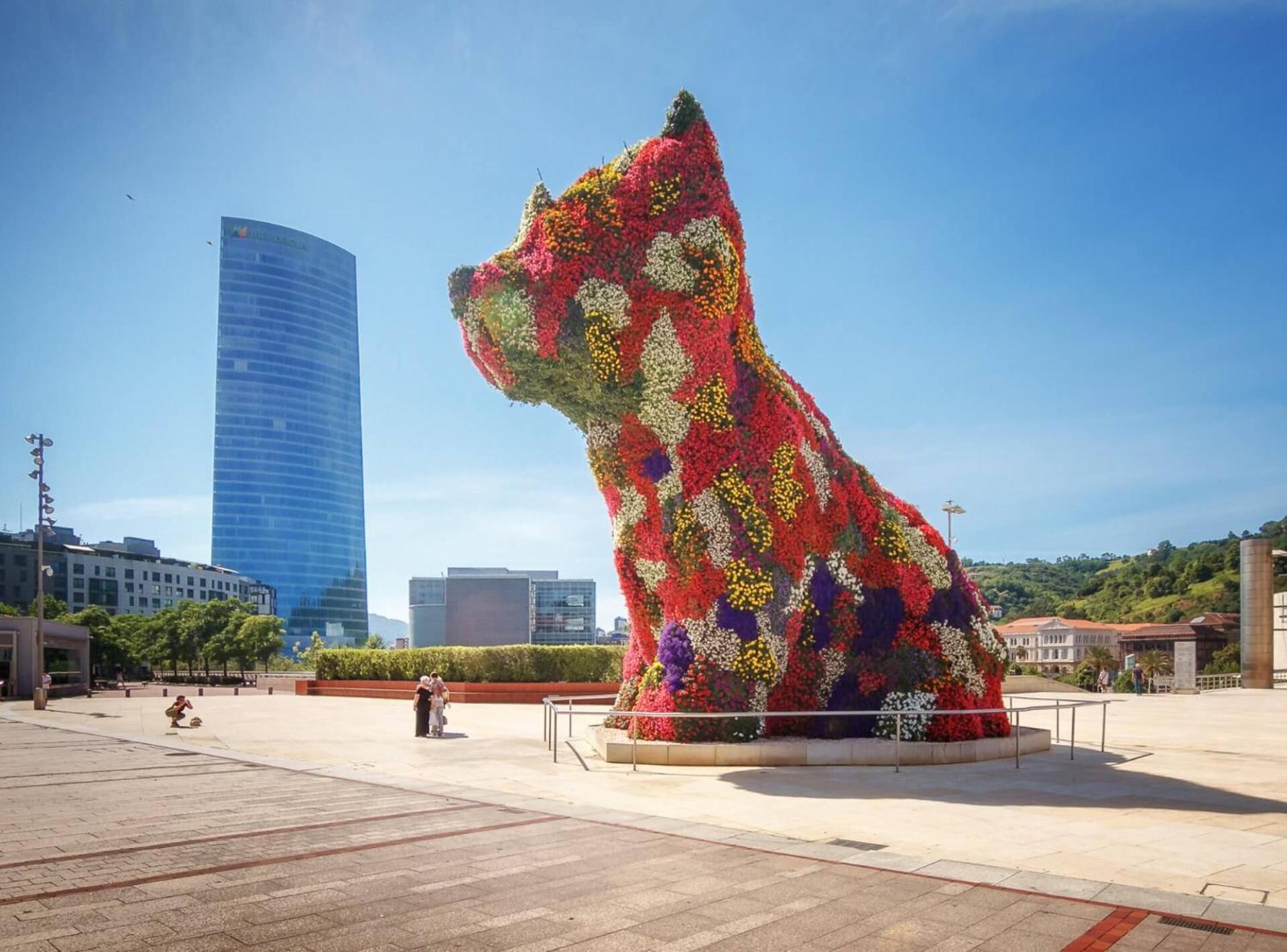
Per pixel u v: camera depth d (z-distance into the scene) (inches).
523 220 582.9
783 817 391.9
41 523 1578.5
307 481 6491.1
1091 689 2229.3
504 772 534.6
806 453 598.2
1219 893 277.7
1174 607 4458.7
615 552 614.2
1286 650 2431.1
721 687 556.7
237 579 5625.0
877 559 613.3
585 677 1391.5
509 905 259.1
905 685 591.2
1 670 1850.4
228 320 6456.7
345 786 480.7
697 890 275.6
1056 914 253.3
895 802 429.4
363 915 248.8
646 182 554.3
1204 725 935.0
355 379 7086.6
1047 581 6323.8
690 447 563.2
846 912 253.9
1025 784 488.1
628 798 439.8
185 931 234.4
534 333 535.8
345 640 6505.9
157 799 441.4
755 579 556.1
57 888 274.8
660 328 547.8
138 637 3174.2
